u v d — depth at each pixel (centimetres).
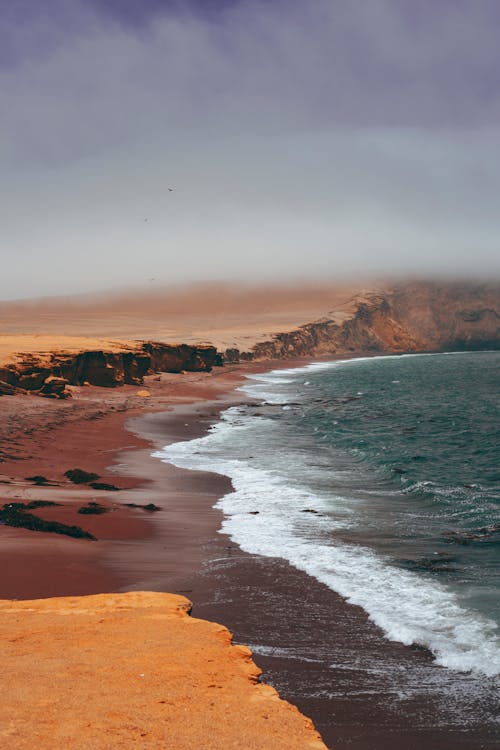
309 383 13038
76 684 1028
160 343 12781
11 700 969
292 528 2827
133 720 925
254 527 2828
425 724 1349
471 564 2362
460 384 12988
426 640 1723
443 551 2520
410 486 3744
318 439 5678
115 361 9600
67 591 1988
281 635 1759
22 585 2014
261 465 4372
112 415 6756
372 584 2150
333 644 1711
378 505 3300
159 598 1509
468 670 1573
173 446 5131
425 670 1577
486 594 2058
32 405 6812
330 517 3031
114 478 3831
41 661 1114
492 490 3722
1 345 10106
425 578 2209
